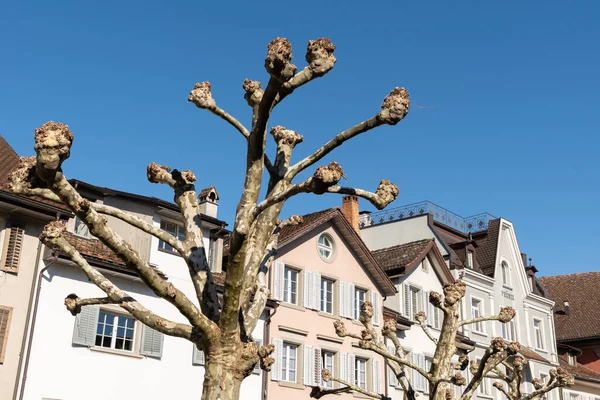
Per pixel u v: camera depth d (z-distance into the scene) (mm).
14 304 17391
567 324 48125
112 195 20609
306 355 24812
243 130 8992
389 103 7297
